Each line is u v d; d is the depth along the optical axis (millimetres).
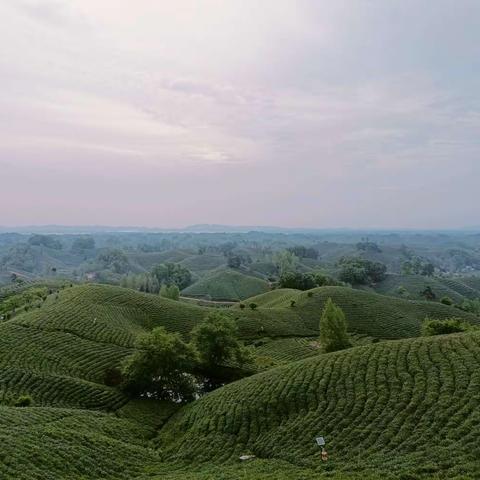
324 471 30984
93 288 103688
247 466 34438
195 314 103750
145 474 35875
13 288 187875
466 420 32469
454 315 127938
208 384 73438
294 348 92688
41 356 64188
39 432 37719
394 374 43000
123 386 61344
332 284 176625
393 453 31172
